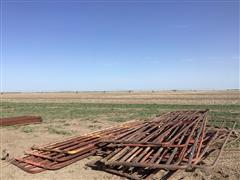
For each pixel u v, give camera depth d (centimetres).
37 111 3472
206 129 1438
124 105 4275
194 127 1277
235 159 1038
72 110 3506
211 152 1112
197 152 1000
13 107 4231
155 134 1167
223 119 2148
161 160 943
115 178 888
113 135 1291
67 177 917
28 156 1141
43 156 1100
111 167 953
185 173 888
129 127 1462
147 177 858
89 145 1182
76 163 1048
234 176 868
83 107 4031
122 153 991
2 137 1611
